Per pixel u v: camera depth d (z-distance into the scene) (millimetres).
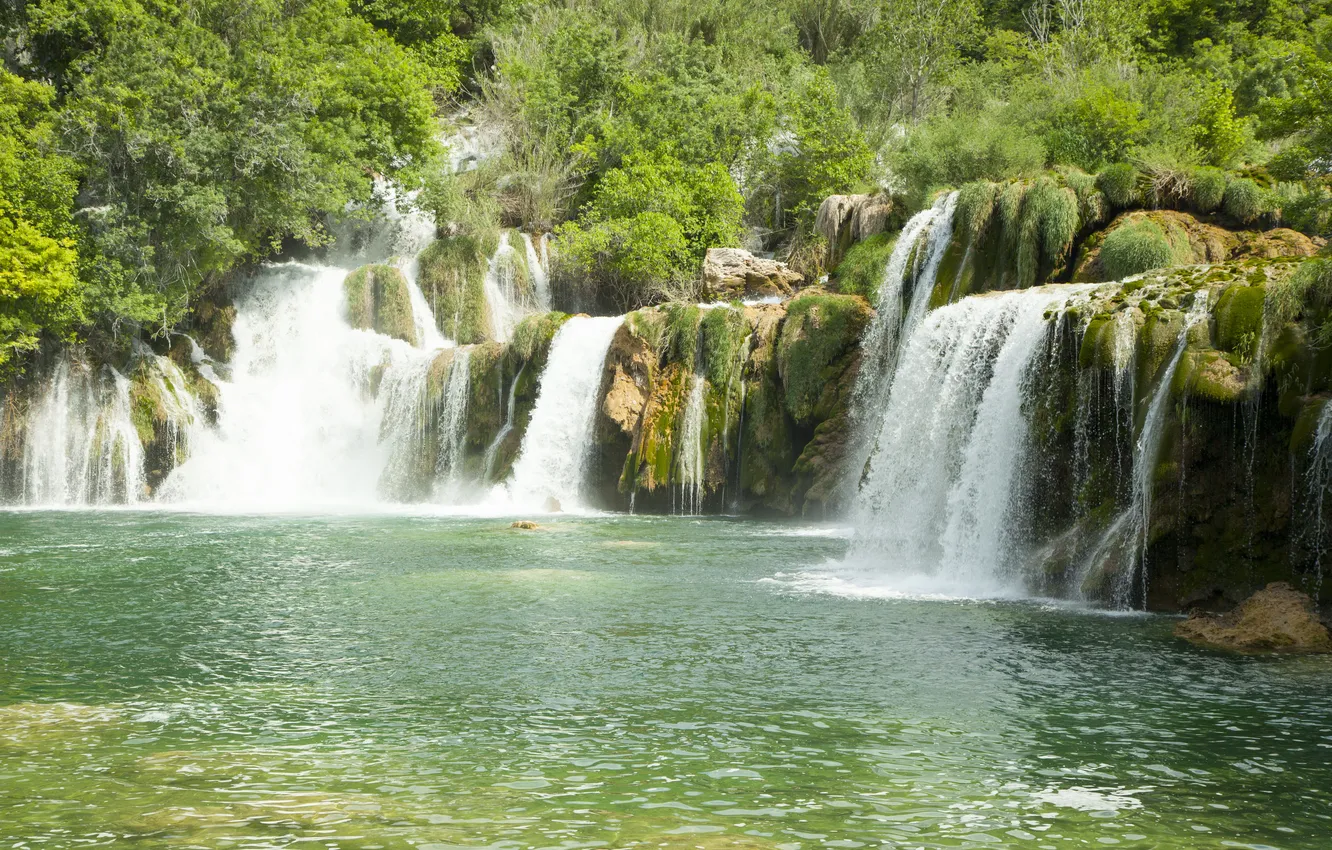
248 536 24312
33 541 23250
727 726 9133
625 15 58094
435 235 47031
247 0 42844
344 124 43969
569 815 6844
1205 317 15719
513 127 52375
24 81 37938
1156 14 48562
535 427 34156
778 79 53188
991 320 20578
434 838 6395
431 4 58906
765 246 46281
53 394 36219
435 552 21312
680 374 32156
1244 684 10797
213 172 38375
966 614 14883
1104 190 28203
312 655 11992
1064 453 17531
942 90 49188
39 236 34250
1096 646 12656
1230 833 6676
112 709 9602
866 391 30094
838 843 6398
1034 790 7488
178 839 6336
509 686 10555
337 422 38188
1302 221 21500
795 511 30391
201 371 39094
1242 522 14648
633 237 41562
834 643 12781
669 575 18438
